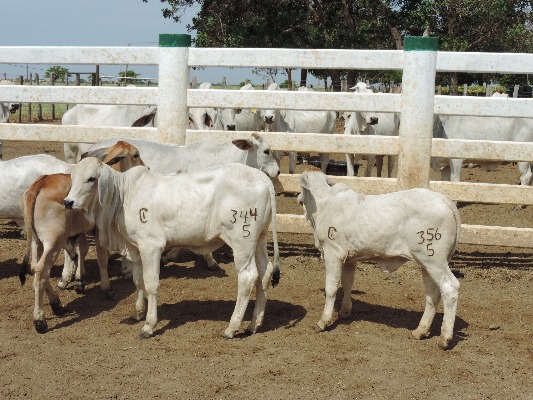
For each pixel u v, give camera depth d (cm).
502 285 925
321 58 971
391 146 970
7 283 909
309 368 742
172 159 934
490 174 1653
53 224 805
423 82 951
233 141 938
